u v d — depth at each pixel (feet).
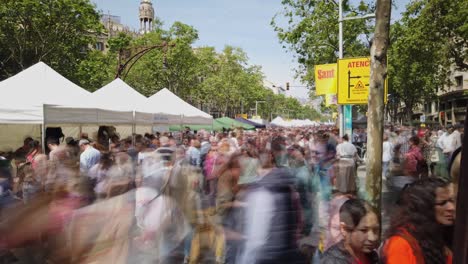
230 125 102.53
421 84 124.77
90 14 93.76
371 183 14.10
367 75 39.24
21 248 8.25
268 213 12.05
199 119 55.67
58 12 87.97
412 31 77.87
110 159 14.42
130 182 11.62
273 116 380.37
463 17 68.54
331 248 8.64
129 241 10.33
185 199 14.25
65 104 29.25
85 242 8.97
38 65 31.48
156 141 32.17
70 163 11.50
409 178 21.74
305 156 25.27
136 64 145.69
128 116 37.37
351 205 8.61
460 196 4.47
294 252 11.30
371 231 8.33
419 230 8.06
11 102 26.58
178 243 13.88
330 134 39.34
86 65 97.76
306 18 81.10
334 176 21.97
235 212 12.76
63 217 8.76
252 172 13.42
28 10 83.15
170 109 50.01
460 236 4.42
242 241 12.24
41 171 11.84
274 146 16.40
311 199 13.62
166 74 143.95
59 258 8.55
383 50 14.23
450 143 41.96
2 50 91.97
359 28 79.71
